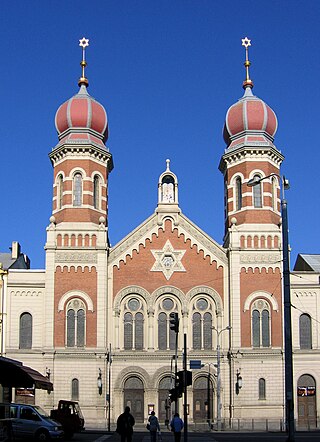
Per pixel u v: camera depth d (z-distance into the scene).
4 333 80.25
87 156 85.38
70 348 79.75
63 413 58.59
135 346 81.69
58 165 86.31
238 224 84.44
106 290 81.88
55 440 51.44
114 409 79.81
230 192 86.50
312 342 81.94
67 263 81.75
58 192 85.62
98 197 85.62
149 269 83.31
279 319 81.56
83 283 81.44
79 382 79.19
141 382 81.06
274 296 82.00
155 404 80.38
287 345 38.97
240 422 78.75
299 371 81.00
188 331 82.00
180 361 81.38
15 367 50.06
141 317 82.56
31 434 51.06
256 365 80.31
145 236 84.12
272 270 82.56
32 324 80.88
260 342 81.00
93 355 79.69
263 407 79.38
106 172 87.12
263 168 85.81
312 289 83.00
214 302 82.88
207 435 63.66
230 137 88.56
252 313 81.62
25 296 81.56
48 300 80.69
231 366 80.31
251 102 88.12
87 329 80.38
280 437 59.25
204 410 80.62
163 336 82.25
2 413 51.75
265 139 87.25
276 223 84.44
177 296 82.81
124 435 43.25
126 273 83.06
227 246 86.50
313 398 80.62
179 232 84.38
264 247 83.12
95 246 82.38
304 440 53.62
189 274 83.44
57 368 79.31
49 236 82.25
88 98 87.94
